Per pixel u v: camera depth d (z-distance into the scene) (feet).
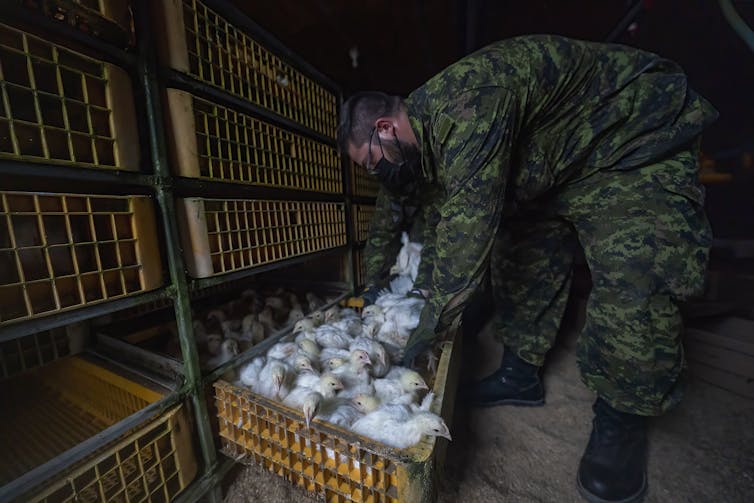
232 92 3.31
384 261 6.20
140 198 2.44
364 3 4.85
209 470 3.05
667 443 4.01
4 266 1.79
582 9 6.36
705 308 5.20
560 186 3.80
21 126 1.79
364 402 3.16
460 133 2.72
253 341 4.55
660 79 3.11
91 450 2.16
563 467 3.77
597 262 3.44
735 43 7.33
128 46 2.33
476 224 2.72
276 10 4.59
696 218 3.05
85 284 2.13
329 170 5.48
